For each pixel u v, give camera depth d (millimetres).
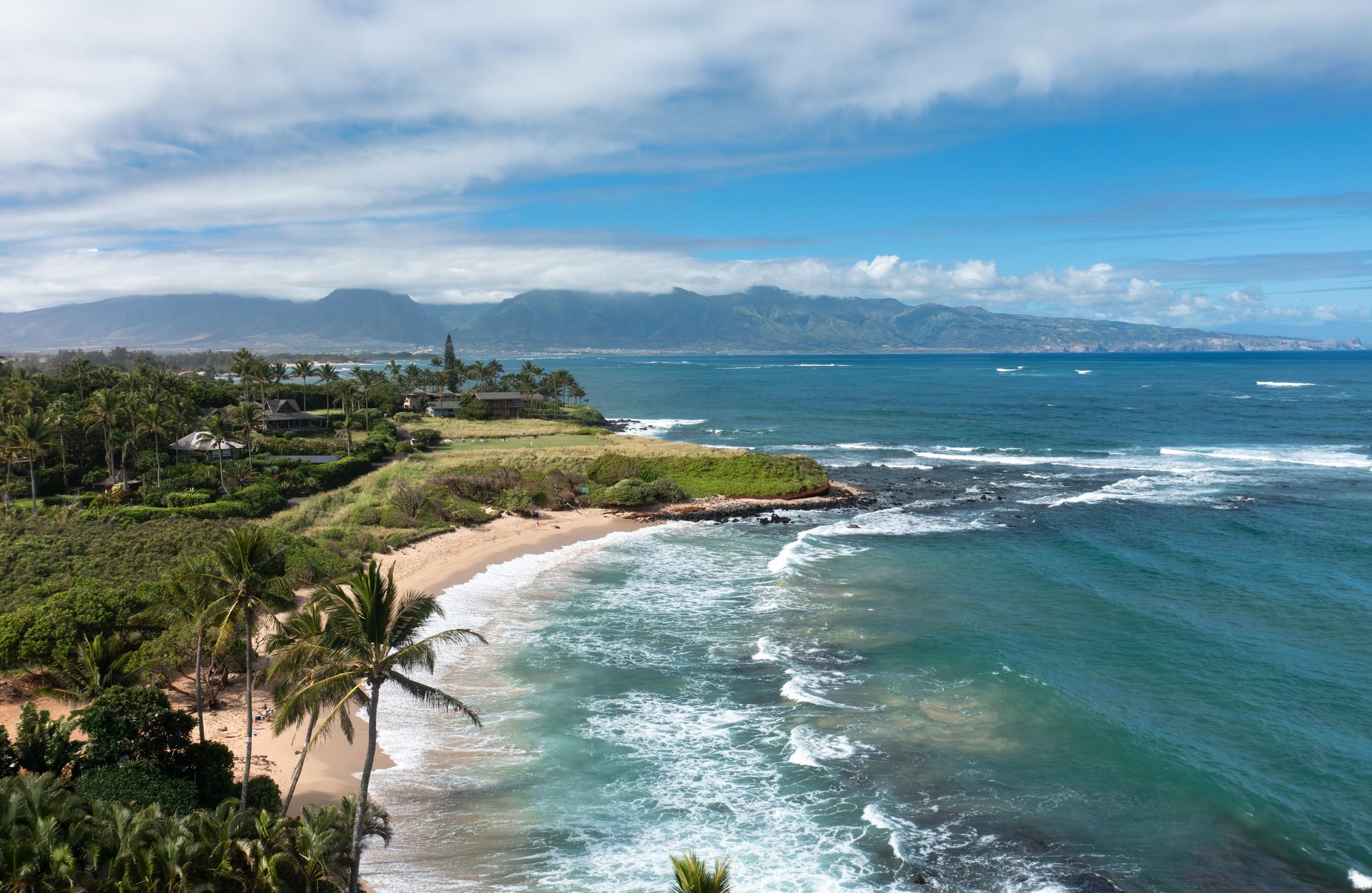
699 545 66000
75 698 30234
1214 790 29625
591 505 80188
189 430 91562
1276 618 46719
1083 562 58938
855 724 34844
